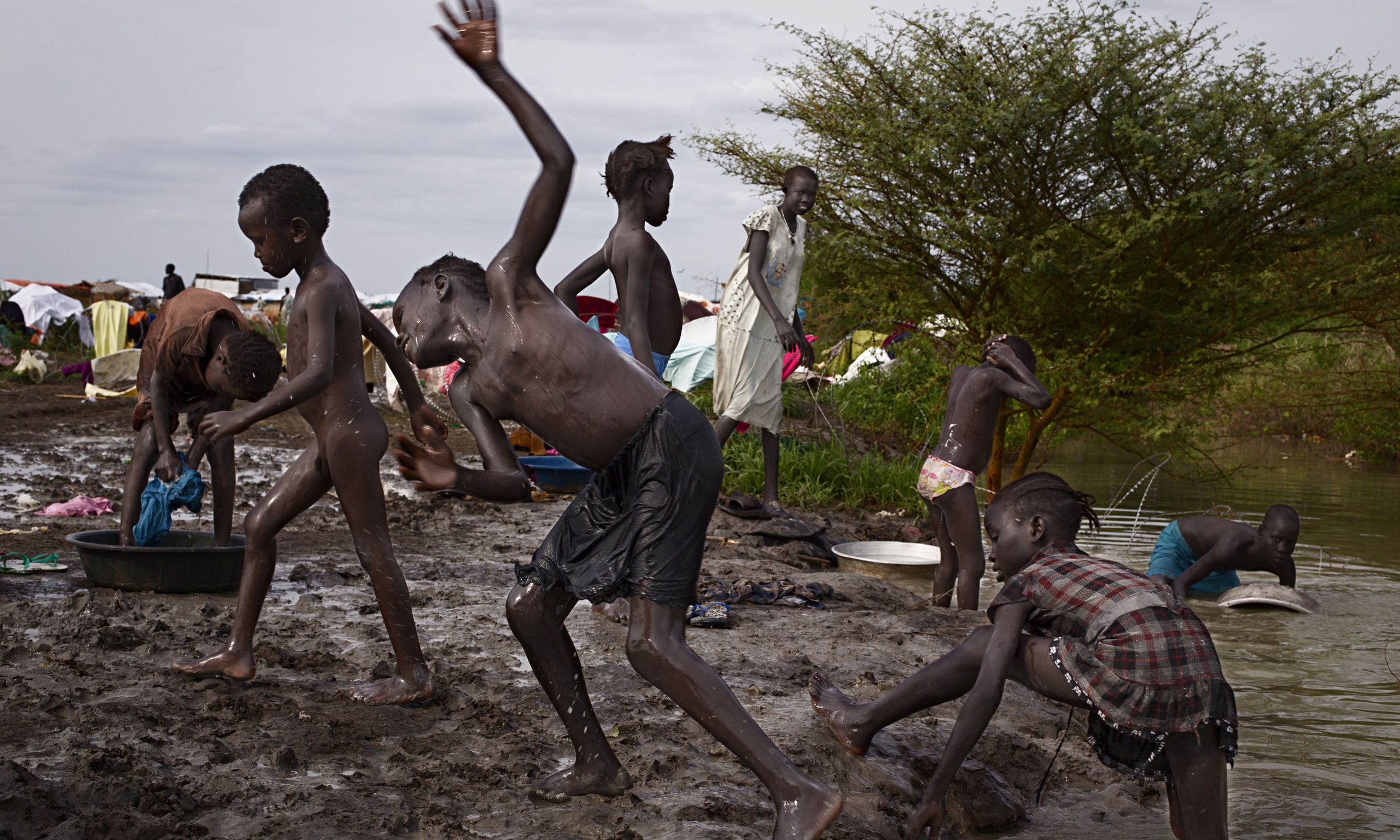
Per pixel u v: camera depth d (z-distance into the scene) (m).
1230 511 11.34
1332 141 9.74
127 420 15.92
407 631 4.29
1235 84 10.02
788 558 8.24
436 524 8.67
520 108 3.13
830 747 4.09
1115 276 10.45
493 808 3.46
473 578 6.73
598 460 3.29
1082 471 14.27
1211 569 7.58
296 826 3.17
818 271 11.83
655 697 4.58
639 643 3.15
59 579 6.14
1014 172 10.23
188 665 4.41
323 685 4.48
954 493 6.60
